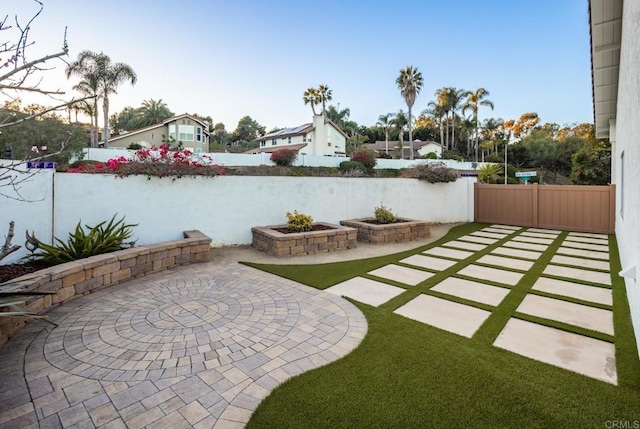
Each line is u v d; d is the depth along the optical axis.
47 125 14.73
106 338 3.25
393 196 10.94
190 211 7.20
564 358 2.89
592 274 5.55
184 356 2.92
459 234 9.93
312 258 6.71
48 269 4.08
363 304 4.24
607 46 6.17
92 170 6.48
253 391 2.43
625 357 2.88
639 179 3.02
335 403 2.28
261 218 8.16
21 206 5.17
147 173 6.58
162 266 5.69
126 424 2.09
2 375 2.61
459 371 2.68
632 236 3.74
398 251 7.45
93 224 6.06
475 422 2.09
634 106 3.46
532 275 5.51
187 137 33.84
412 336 3.33
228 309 4.04
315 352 3.00
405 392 2.40
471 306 4.16
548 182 41.16
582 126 49.72
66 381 2.54
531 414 2.16
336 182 9.48
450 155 43.94
